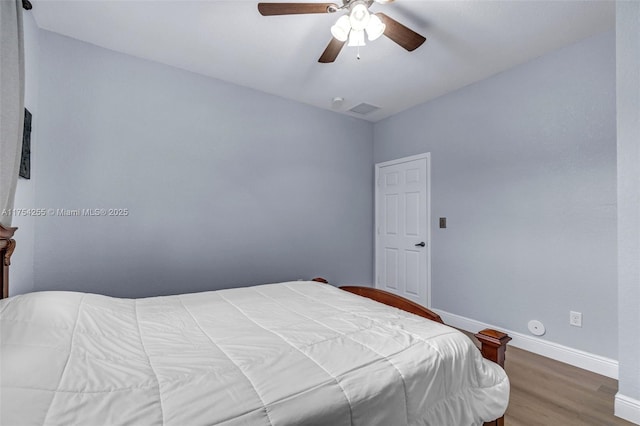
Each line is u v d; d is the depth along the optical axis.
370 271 3.96
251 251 2.99
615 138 2.04
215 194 2.79
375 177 3.99
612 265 2.04
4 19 1.20
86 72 2.23
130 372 0.85
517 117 2.55
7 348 0.80
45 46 2.09
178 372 0.87
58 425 0.62
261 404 0.75
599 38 2.11
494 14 1.92
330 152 3.59
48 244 2.09
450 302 3.08
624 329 1.64
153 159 2.49
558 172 2.30
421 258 3.38
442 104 3.17
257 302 1.67
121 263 2.35
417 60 2.47
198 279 2.69
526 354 2.39
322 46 2.28
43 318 1.03
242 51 2.35
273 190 3.14
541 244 2.40
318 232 3.48
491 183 2.74
